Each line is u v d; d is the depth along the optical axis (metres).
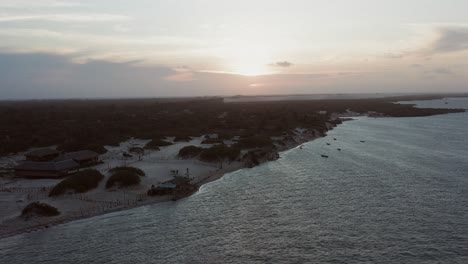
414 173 86.31
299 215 59.22
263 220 57.59
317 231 52.47
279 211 61.50
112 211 63.56
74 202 66.88
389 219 56.31
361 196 68.50
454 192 69.75
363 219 56.62
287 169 95.62
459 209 60.09
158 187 72.50
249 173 92.56
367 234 50.94
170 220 59.03
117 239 51.66
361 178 82.44
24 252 47.59
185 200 70.06
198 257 45.84
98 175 78.31
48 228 55.84
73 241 50.94
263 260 44.50
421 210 59.97
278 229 53.72
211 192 75.31
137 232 54.09
